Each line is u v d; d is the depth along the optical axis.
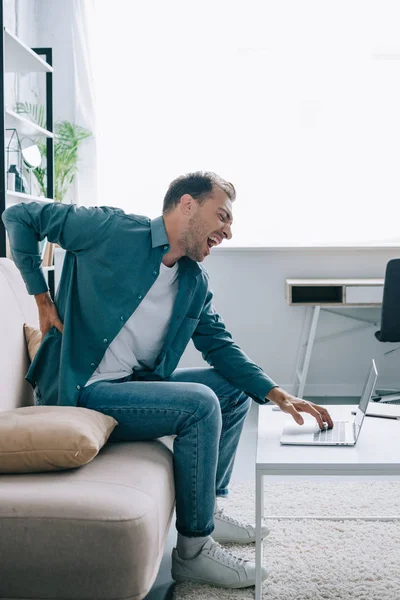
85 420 1.61
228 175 4.66
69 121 4.62
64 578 1.34
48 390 1.93
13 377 1.96
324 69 4.61
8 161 3.74
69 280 1.94
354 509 2.41
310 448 1.71
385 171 4.63
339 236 4.66
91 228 1.86
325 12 4.58
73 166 4.55
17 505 1.34
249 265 4.41
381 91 4.61
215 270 4.43
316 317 4.11
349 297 4.03
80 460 1.50
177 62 4.62
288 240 4.67
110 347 1.92
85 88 4.59
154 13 4.60
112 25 4.60
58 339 1.94
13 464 1.49
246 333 4.46
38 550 1.33
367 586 1.85
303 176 4.64
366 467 1.58
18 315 2.11
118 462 1.60
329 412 2.08
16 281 2.18
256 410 4.06
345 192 4.64
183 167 4.66
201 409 1.74
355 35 4.57
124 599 1.35
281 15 4.58
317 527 2.23
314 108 4.62
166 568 2.01
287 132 4.64
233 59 4.61
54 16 4.61
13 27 4.28
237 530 2.12
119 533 1.33
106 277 1.86
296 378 4.46
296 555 2.03
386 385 4.48
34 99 4.59
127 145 4.66
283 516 2.30
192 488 1.77
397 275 3.69
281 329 4.45
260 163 4.65
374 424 1.93
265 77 4.62
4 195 3.11
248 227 4.68
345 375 4.48
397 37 4.57
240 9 4.59
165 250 1.89
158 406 1.75
